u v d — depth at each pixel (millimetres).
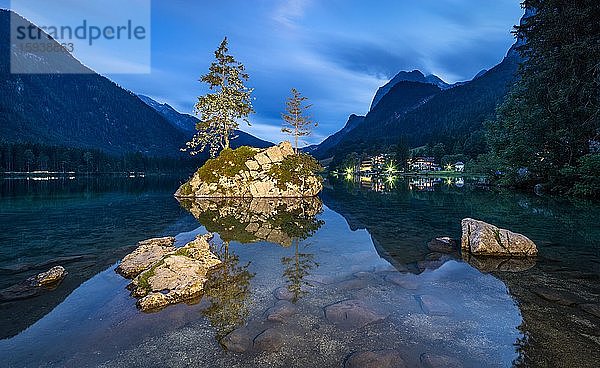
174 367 5328
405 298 8242
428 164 176875
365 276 9992
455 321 6938
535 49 36906
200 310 7500
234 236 16047
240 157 40406
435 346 5941
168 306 7719
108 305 7836
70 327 6742
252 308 7598
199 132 48969
